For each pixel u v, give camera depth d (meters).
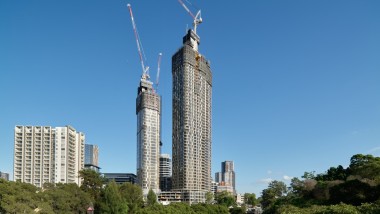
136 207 167.50
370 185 88.06
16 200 109.69
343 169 127.50
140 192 182.88
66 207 130.88
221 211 188.38
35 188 131.38
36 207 114.75
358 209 64.69
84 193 150.12
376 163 100.56
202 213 169.62
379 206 63.03
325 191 103.94
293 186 154.00
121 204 152.75
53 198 130.00
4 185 112.56
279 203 135.50
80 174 177.75
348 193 90.69
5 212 104.44
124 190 178.50
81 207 142.38
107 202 150.75
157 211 147.62
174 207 161.38
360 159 119.88
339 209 63.62
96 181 176.38
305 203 104.88
